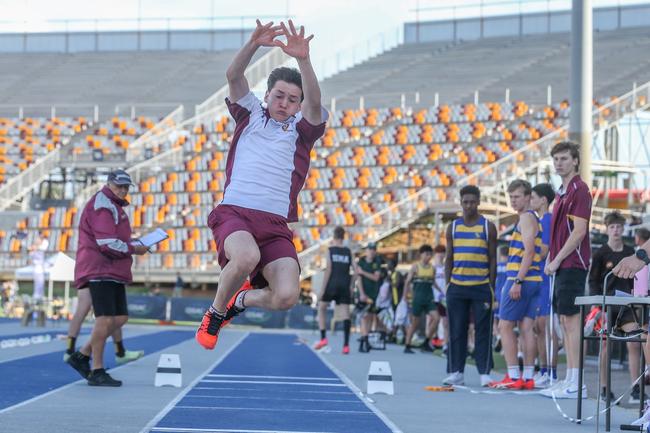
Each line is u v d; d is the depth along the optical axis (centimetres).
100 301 1170
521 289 1284
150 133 5650
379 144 5338
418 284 2197
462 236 1327
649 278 1082
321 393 1150
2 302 4438
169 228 4825
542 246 1303
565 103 5344
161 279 4534
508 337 1301
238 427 778
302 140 708
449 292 1329
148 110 6262
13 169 5578
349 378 1409
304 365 1697
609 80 5744
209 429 759
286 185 696
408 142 5297
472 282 1318
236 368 1566
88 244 1171
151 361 1692
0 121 5975
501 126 5262
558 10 7200
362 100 5706
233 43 7581
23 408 889
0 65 7250
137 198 5069
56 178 5616
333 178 4988
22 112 6275
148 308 4094
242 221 677
